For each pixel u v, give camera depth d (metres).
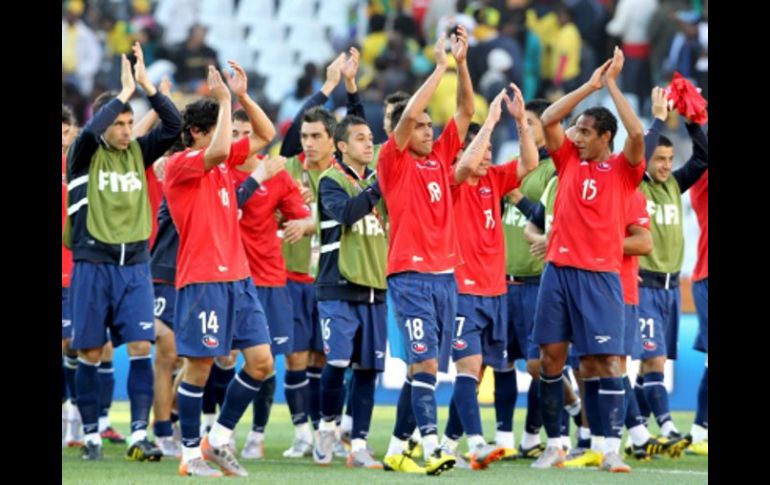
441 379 56.22
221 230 31.11
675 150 74.31
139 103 78.50
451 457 30.67
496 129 73.56
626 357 37.41
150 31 82.25
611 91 32.97
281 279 38.66
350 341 35.16
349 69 39.16
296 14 85.94
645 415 42.19
